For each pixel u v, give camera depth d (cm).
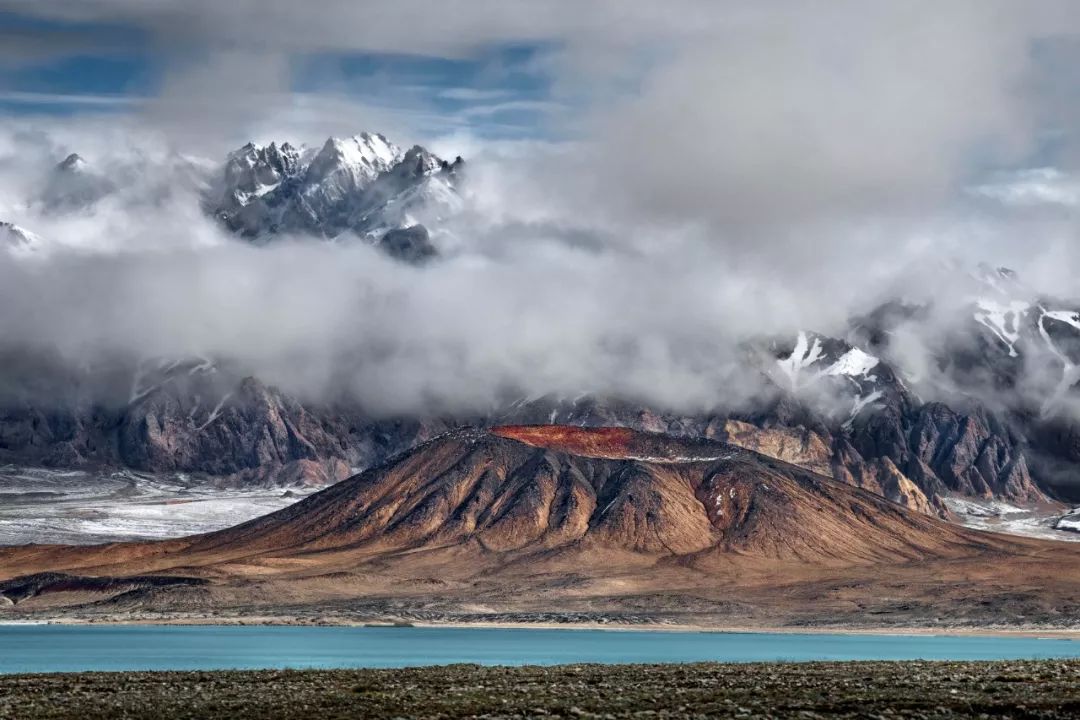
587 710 17700
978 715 17188
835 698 18600
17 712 18088
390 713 17575
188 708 18325
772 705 17975
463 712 17600
